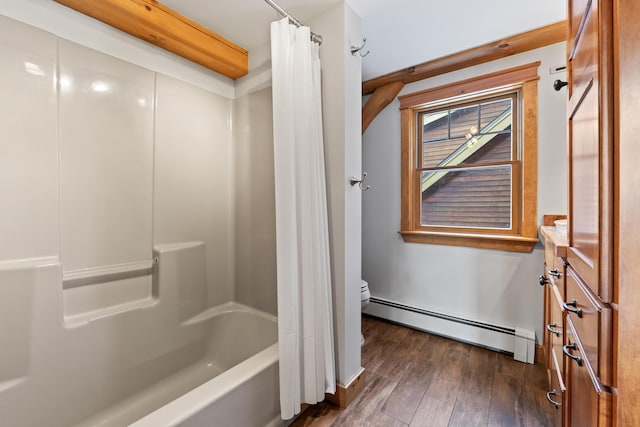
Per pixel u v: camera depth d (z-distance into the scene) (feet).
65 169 4.38
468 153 7.57
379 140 8.83
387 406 4.99
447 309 7.71
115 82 4.93
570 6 2.86
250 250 6.58
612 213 1.62
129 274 5.14
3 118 3.83
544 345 6.04
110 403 4.58
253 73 6.48
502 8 5.19
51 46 4.21
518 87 6.75
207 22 5.50
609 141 1.61
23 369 3.80
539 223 6.40
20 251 3.96
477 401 5.09
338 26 4.89
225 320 6.47
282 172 4.37
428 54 6.78
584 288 2.24
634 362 1.54
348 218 5.03
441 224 8.02
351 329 5.17
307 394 4.54
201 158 6.31
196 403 3.32
